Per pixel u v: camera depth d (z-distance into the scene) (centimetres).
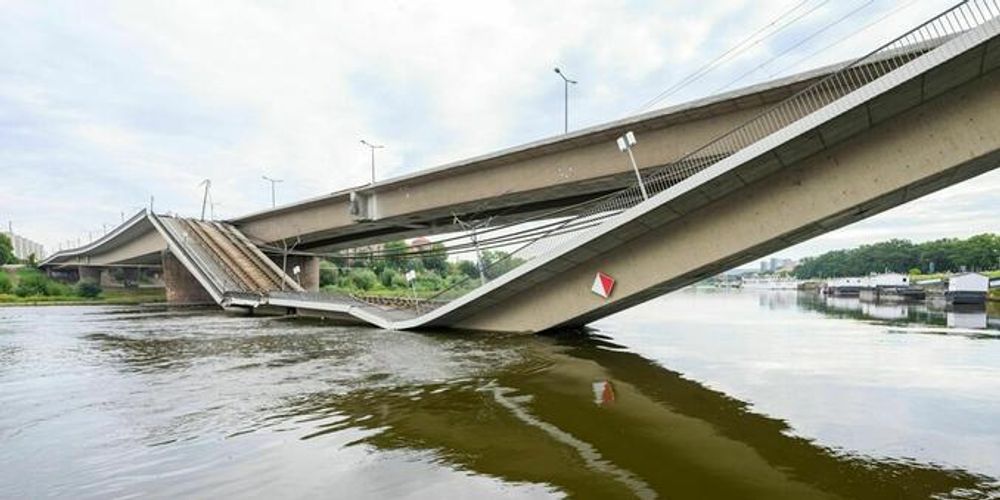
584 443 948
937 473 794
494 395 1336
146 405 1237
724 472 803
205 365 1795
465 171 4059
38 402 1270
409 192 4494
